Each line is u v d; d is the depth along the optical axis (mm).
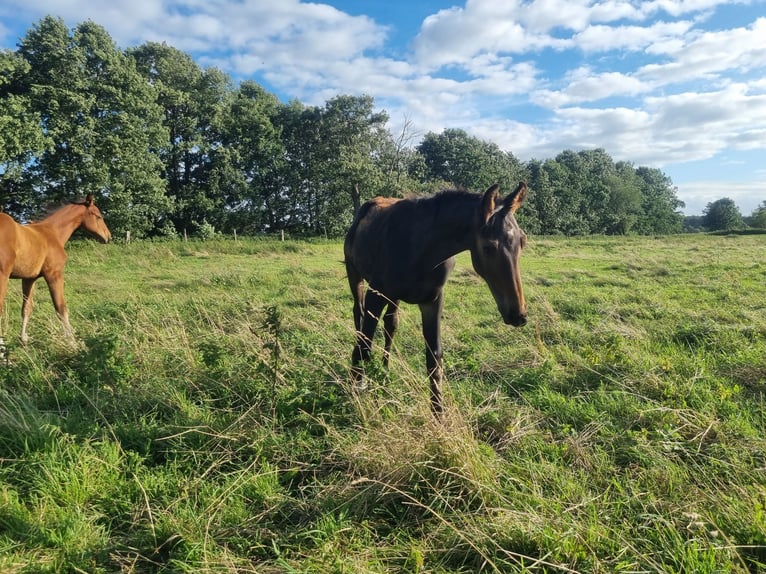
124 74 28094
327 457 2785
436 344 3602
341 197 41531
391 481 2484
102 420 3289
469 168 55969
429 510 2207
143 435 3043
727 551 1938
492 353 5137
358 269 4406
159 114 30078
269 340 3967
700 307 7410
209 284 10328
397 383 3623
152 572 2004
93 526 2221
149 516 2281
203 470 2734
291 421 3322
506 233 2836
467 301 8367
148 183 28641
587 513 2223
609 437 3090
